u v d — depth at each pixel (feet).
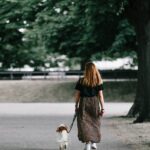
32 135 62.95
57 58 230.68
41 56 217.15
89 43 149.69
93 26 102.83
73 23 115.44
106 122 83.56
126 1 82.94
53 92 172.86
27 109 126.31
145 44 84.28
